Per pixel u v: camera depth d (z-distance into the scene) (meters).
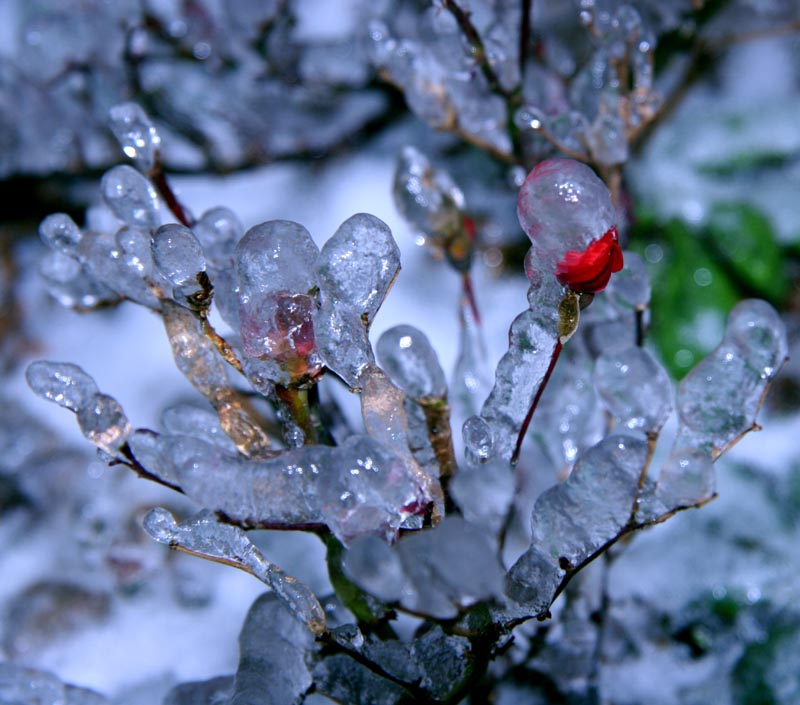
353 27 0.85
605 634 0.61
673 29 0.75
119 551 0.67
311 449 0.48
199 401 0.75
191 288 0.48
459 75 0.61
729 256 0.74
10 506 0.71
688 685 0.61
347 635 0.51
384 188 0.84
